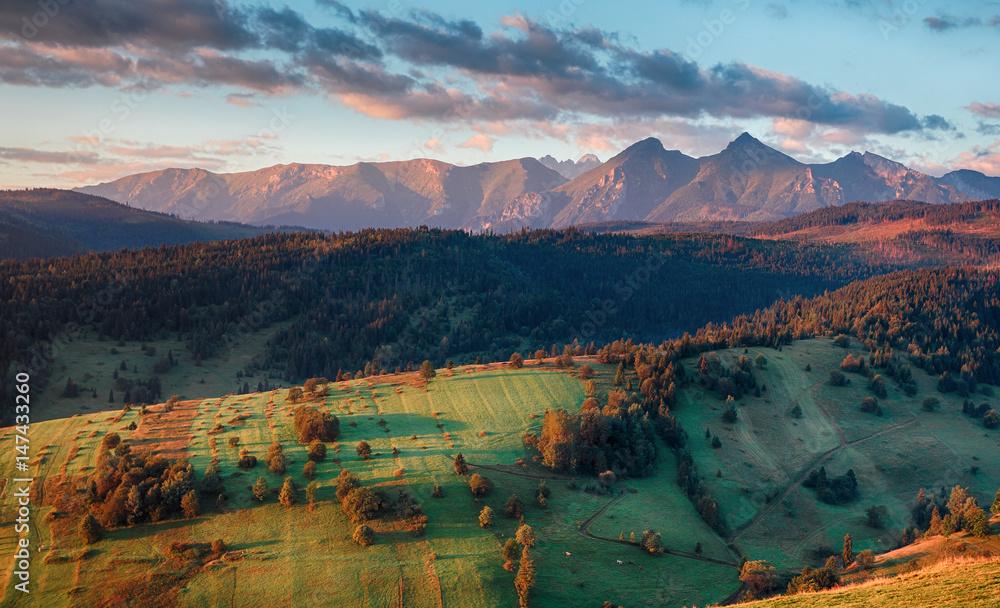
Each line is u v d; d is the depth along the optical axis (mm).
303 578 96938
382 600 93625
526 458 145125
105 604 90562
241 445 139250
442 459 138500
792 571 119188
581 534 117625
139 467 119750
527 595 95375
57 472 127125
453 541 108000
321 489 121000
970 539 107000
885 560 108312
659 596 103562
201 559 100625
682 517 132375
